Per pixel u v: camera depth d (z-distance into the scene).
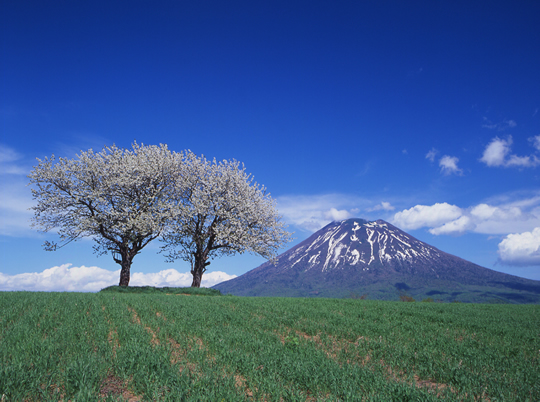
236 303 20.52
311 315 16.09
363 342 10.66
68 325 10.48
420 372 7.79
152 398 5.57
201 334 10.57
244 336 10.38
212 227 36.28
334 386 6.36
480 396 6.43
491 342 11.70
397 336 12.06
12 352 7.47
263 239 38.22
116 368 6.80
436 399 5.98
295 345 9.62
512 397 6.50
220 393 5.75
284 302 21.75
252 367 7.34
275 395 5.87
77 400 5.18
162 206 35.50
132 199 35.72
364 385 6.63
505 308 25.05
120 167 34.69
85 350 7.67
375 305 22.53
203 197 36.84
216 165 39.53
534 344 11.59
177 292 32.06
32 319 11.34
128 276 34.66
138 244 35.78
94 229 32.97
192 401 5.30
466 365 8.58
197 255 37.25
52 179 32.84
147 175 35.41
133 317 13.66
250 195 39.00
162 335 10.26
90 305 16.22
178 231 35.72
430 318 17.44
